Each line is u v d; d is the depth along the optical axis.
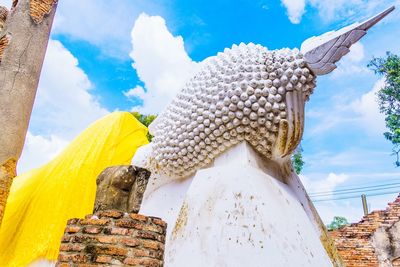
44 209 5.04
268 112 3.24
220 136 3.34
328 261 2.93
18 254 4.73
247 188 2.93
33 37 6.36
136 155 4.42
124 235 2.02
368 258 5.95
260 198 2.89
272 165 3.49
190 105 3.54
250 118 3.22
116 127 5.84
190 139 3.48
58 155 5.96
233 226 2.72
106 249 1.96
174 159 3.67
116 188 2.27
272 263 2.55
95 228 2.04
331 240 3.61
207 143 3.41
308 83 3.40
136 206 2.27
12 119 5.74
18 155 5.75
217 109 3.29
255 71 3.30
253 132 3.26
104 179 2.33
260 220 2.75
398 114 8.07
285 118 3.26
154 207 3.90
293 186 3.64
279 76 3.33
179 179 3.86
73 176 5.27
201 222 2.86
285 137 3.28
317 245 2.97
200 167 3.60
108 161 5.46
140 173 2.36
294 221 2.95
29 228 4.92
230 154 3.36
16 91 5.90
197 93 3.50
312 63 3.35
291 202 3.18
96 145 5.62
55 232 4.80
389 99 8.23
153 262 2.04
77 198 5.09
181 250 2.81
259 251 2.60
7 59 6.04
